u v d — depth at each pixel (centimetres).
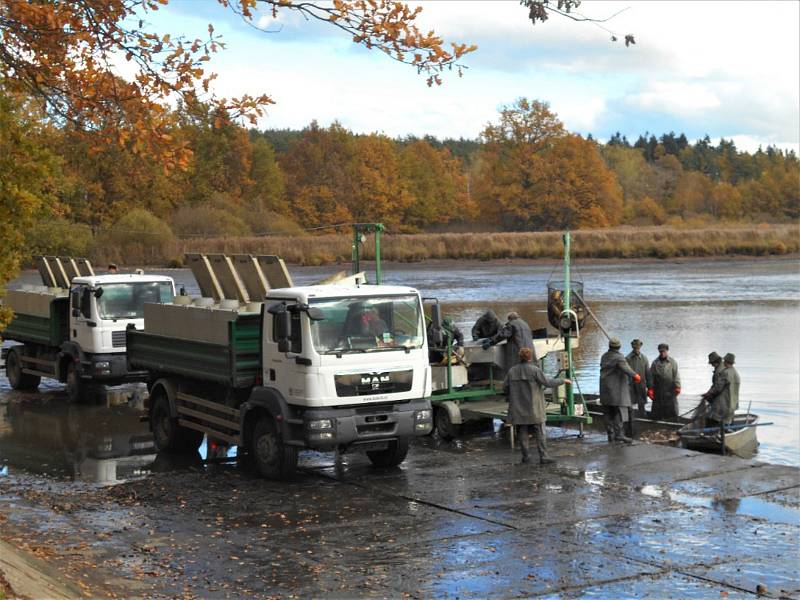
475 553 1022
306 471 1462
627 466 1460
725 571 956
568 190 12531
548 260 9838
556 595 888
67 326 2222
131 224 8225
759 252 10456
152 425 1681
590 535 1087
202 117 1003
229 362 1440
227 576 951
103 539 1087
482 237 10231
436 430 1761
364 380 1367
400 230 13388
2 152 924
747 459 1647
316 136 13800
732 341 3444
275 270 1638
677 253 10256
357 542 1070
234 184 11744
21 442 1714
